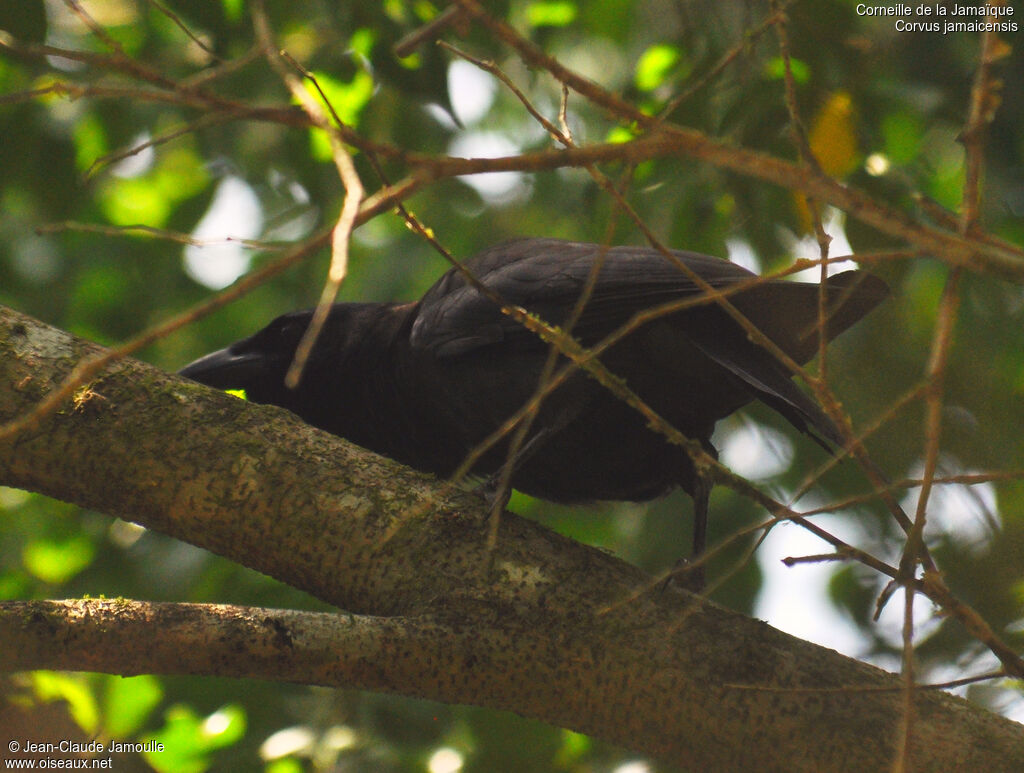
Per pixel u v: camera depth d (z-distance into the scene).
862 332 12.81
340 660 5.35
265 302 14.28
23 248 13.61
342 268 2.93
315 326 2.93
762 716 5.50
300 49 11.56
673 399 7.85
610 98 3.52
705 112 9.84
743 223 10.75
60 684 8.26
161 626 5.14
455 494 6.16
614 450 8.29
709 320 7.57
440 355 8.38
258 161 13.82
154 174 14.97
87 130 12.66
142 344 3.09
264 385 9.86
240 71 10.93
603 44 16.14
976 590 10.36
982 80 3.60
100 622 5.09
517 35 3.46
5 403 6.04
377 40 9.84
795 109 3.96
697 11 10.59
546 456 8.55
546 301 8.14
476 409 8.38
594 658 5.59
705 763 5.59
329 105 3.74
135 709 9.26
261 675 5.25
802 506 11.81
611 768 9.51
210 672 5.19
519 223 15.59
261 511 6.02
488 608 5.70
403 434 9.54
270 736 9.34
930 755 5.36
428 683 5.52
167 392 6.23
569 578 5.83
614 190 4.22
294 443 6.20
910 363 12.78
